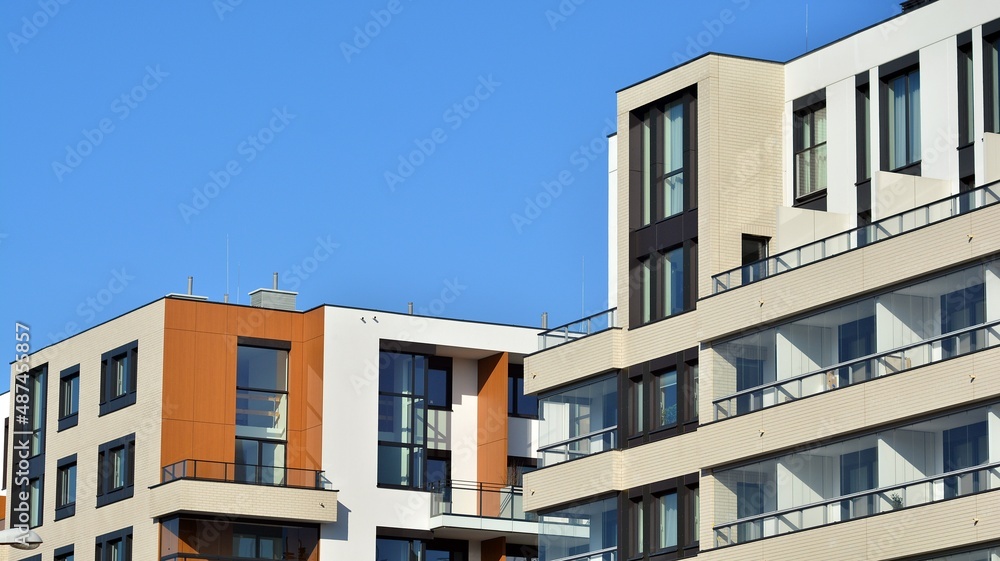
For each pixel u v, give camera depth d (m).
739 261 63.97
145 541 76.88
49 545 82.56
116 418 80.12
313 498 76.56
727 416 62.06
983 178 57.72
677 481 63.38
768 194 64.69
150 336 78.88
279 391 79.06
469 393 81.88
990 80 58.44
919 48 60.59
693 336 63.84
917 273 57.16
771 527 60.03
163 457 76.81
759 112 65.12
